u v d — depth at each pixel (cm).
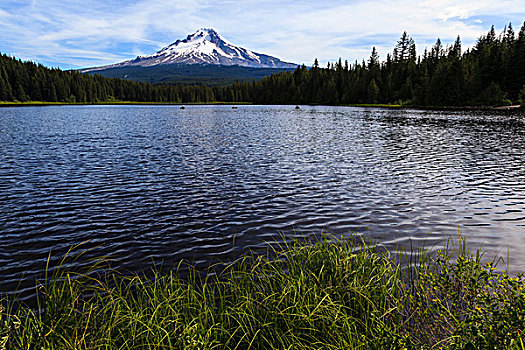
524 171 1955
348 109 10994
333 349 438
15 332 450
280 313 484
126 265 852
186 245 971
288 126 5159
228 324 500
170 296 533
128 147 2967
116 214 1247
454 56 12656
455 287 510
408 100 12544
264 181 1741
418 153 2606
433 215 1212
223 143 3234
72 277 786
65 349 427
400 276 711
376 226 1109
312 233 1056
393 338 410
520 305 362
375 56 15475
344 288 552
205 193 1523
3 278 787
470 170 1991
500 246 933
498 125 4850
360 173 1920
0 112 9844
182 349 415
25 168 2056
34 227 1119
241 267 822
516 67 9731
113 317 505
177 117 7775
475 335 373
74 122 6019
